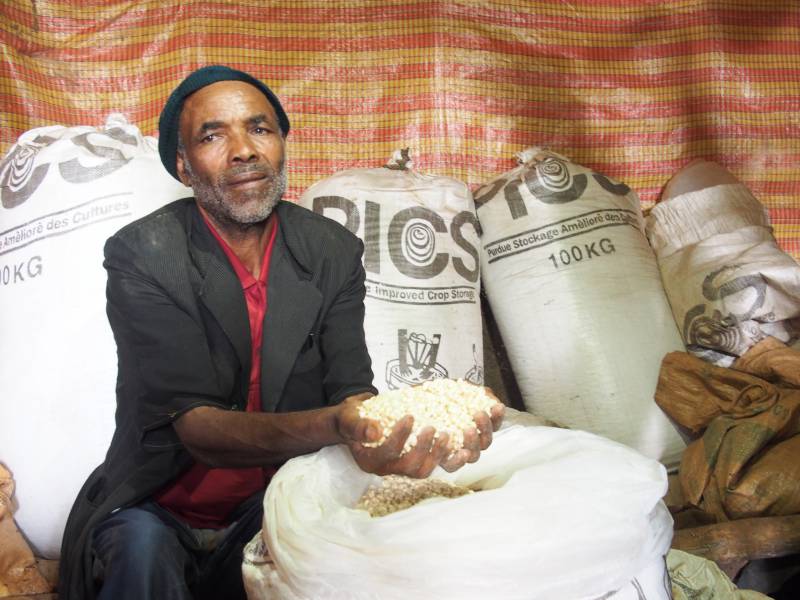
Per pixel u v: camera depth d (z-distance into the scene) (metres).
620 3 4.20
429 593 1.69
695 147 4.23
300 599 1.79
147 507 2.21
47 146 3.16
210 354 2.21
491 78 4.04
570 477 1.83
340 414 1.94
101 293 2.99
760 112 4.29
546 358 3.47
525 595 1.70
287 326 2.25
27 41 3.71
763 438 3.03
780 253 3.63
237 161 2.18
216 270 2.21
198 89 2.23
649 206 4.20
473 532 1.71
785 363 3.30
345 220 3.30
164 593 1.97
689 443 3.43
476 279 3.46
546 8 4.12
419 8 3.98
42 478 2.90
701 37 4.24
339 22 3.94
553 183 3.59
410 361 3.19
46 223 3.04
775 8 4.31
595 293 3.47
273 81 3.89
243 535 2.24
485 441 1.95
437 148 3.98
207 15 3.84
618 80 4.18
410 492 1.99
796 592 2.90
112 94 3.82
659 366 3.47
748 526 2.76
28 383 2.94
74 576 2.13
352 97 3.94
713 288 3.55
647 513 1.85
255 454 2.06
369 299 3.21
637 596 1.82
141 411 2.17
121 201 3.06
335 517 1.82
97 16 3.80
